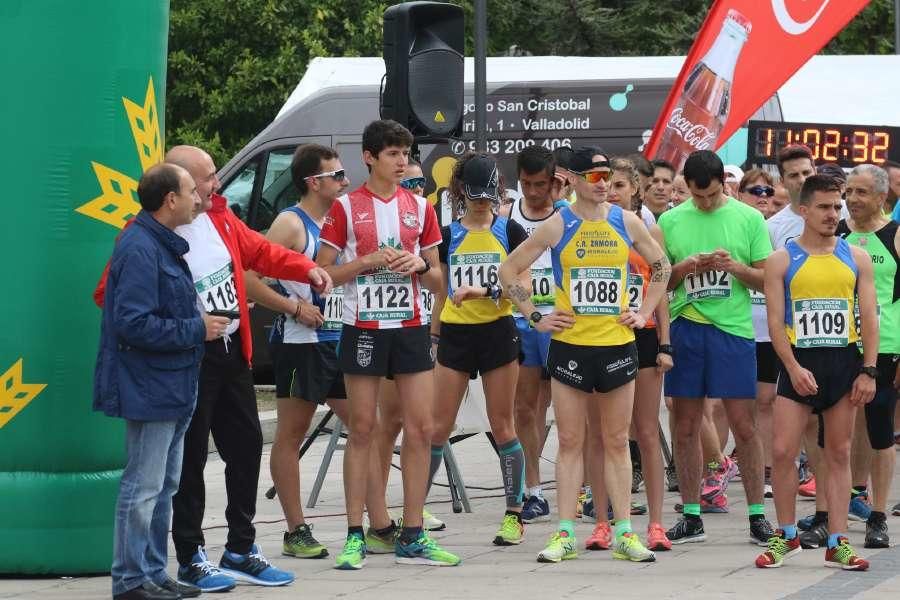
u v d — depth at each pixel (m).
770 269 10.18
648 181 12.89
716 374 11.04
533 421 12.34
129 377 8.41
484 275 10.85
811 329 10.08
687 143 14.75
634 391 10.42
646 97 19.31
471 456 17.11
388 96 12.71
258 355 20.80
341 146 20.09
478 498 13.99
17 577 9.66
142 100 9.86
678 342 11.14
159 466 8.58
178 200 8.51
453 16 12.73
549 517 12.59
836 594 9.09
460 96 12.77
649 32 32.75
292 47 30.38
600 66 19.53
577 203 10.28
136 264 8.36
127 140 9.74
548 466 15.96
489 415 11.11
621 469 10.40
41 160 9.48
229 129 31.95
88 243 9.57
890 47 34.16
